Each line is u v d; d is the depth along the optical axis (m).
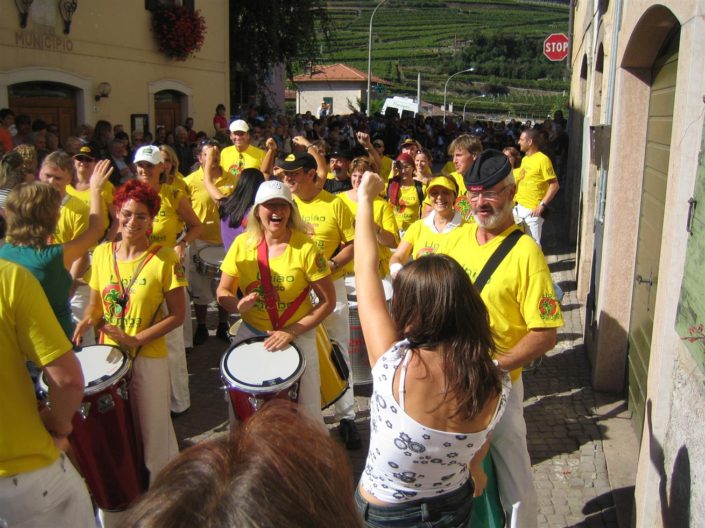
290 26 22.30
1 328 2.38
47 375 2.46
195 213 6.16
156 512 1.04
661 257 3.23
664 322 3.02
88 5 13.07
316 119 26.61
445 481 2.24
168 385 3.87
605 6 6.54
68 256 3.76
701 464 2.45
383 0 27.66
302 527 1.08
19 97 11.98
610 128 5.34
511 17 119.56
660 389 3.05
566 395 5.32
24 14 11.55
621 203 5.01
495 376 2.14
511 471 3.12
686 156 2.85
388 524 2.28
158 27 14.88
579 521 3.75
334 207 4.80
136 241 3.81
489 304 2.93
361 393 5.46
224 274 3.95
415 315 2.15
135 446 3.65
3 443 2.41
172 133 14.59
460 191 6.04
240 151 7.66
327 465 1.20
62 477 2.60
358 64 97.25
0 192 4.27
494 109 80.00
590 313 6.17
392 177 6.82
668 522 2.85
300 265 3.78
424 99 81.25
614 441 4.58
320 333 4.07
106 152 9.91
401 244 4.57
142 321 3.76
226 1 17.44
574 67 14.30
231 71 21.83
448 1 123.81
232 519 1.03
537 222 7.66
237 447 1.16
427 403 2.11
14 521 2.50
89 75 13.21
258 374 3.43
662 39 4.33
